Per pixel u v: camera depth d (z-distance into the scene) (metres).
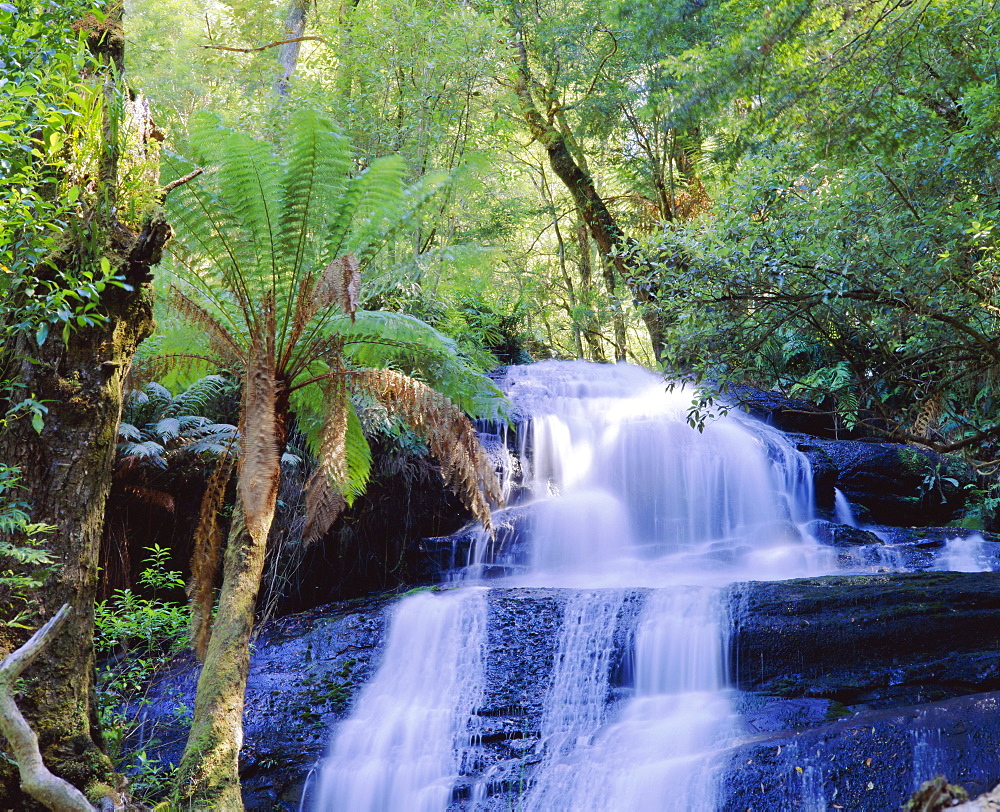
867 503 12.74
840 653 7.18
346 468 6.43
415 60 12.18
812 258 6.61
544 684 7.56
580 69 15.55
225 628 5.29
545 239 24.23
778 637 7.32
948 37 5.60
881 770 5.57
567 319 23.16
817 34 5.22
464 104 12.97
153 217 4.51
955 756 5.50
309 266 6.43
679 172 16.88
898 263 6.20
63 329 4.12
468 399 7.52
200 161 6.24
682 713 7.01
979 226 5.57
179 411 9.11
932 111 6.38
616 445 12.64
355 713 7.45
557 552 10.80
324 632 8.37
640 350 25.30
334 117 11.91
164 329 6.94
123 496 8.54
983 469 7.66
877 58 5.35
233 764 4.89
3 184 3.71
